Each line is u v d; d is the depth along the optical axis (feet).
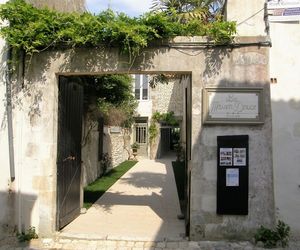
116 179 49.60
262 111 21.66
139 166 69.67
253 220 21.68
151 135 88.43
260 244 21.13
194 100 22.07
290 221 21.65
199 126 22.02
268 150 21.74
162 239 22.12
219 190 21.72
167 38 21.99
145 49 22.13
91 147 45.52
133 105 77.82
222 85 21.93
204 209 21.86
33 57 22.90
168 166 69.97
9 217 22.58
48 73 22.82
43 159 22.75
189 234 22.06
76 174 27.53
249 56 21.89
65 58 22.67
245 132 21.88
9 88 22.54
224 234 21.75
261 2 22.25
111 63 22.36
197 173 21.97
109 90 40.40
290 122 21.99
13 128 22.65
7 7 21.27
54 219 22.88
